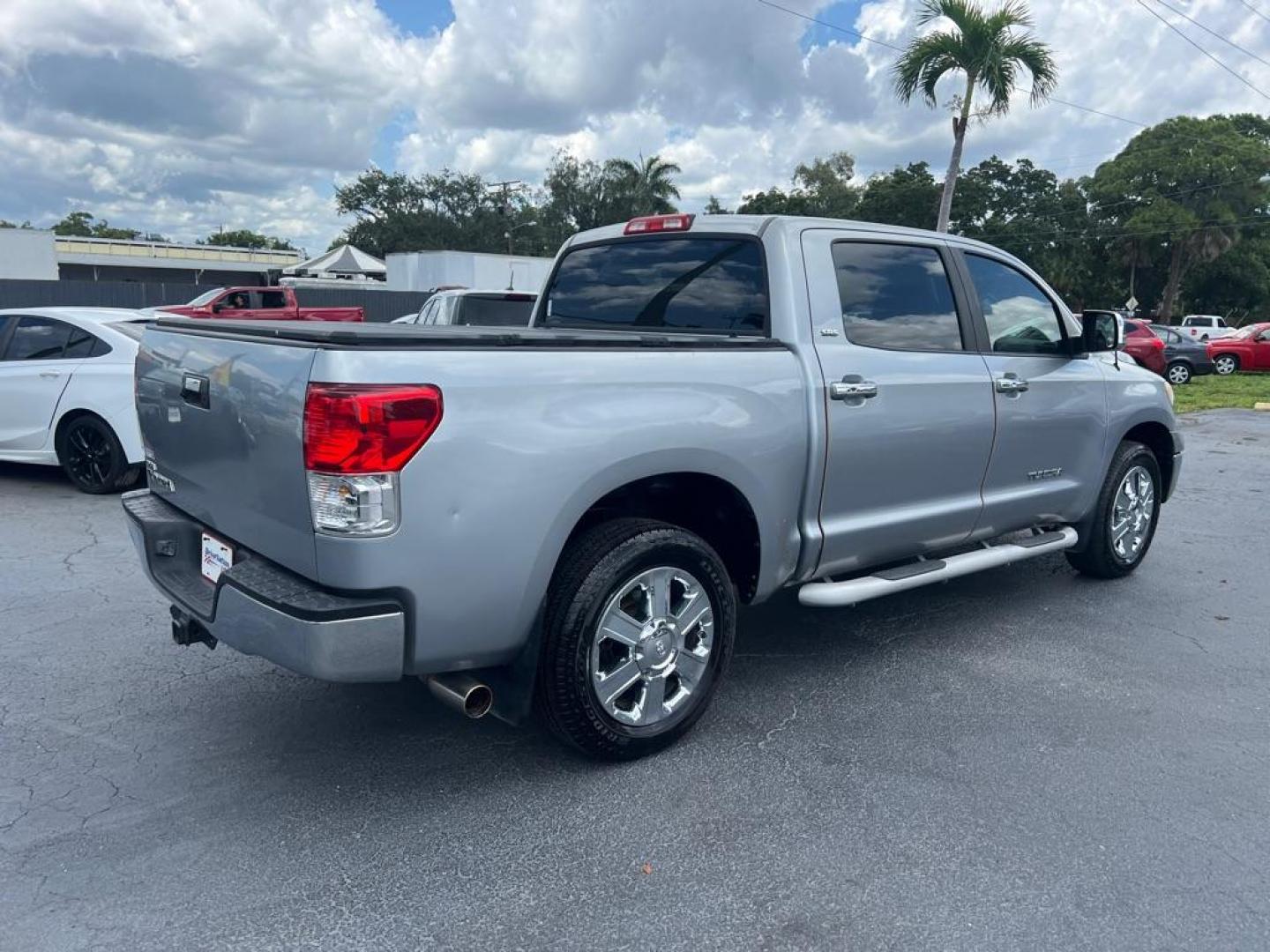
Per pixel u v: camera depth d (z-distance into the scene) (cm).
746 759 360
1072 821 321
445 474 283
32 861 289
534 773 347
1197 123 5150
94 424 766
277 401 288
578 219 5912
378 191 6150
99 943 254
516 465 296
